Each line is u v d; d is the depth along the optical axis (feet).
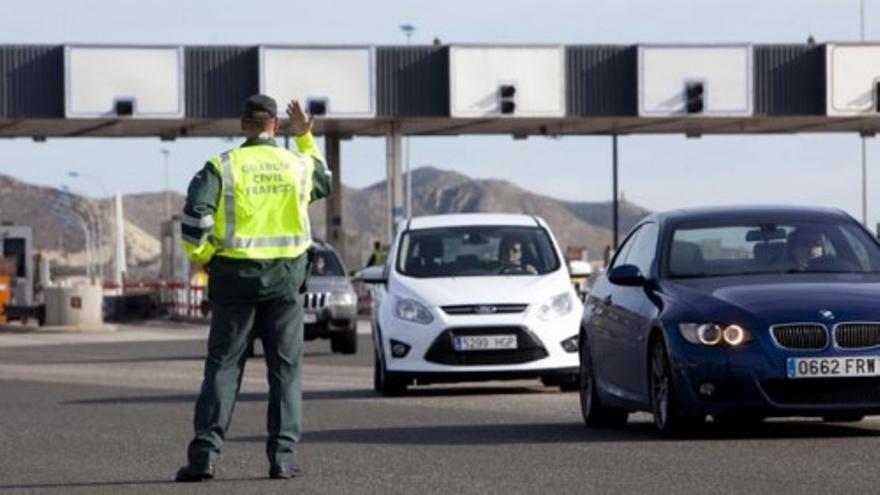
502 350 137.18
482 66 352.28
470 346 136.87
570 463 86.99
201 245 79.41
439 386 153.79
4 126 359.87
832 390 93.50
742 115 355.77
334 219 388.37
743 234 105.81
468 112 352.08
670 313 97.60
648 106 354.54
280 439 81.71
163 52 343.05
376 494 76.13
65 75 338.95
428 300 138.51
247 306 80.48
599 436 101.96
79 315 331.98
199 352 234.17
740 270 103.55
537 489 77.05
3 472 87.92
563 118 355.77
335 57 347.97
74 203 627.05
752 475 80.33
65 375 179.73
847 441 94.58
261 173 79.97
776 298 95.71
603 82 354.95
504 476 81.97
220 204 79.66
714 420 108.88
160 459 92.89
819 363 93.15
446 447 96.27
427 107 351.25
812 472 81.05
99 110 341.21
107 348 250.16
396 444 98.48
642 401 101.81
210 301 80.84
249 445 99.86
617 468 84.28
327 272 223.92
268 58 345.72
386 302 141.38
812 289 96.99
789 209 108.58
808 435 98.84
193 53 344.28
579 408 124.77
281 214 80.12
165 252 450.30
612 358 106.22
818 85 358.84
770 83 357.41
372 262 289.53
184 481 81.46
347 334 219.82
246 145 81.20
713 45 354.54
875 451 89.45
